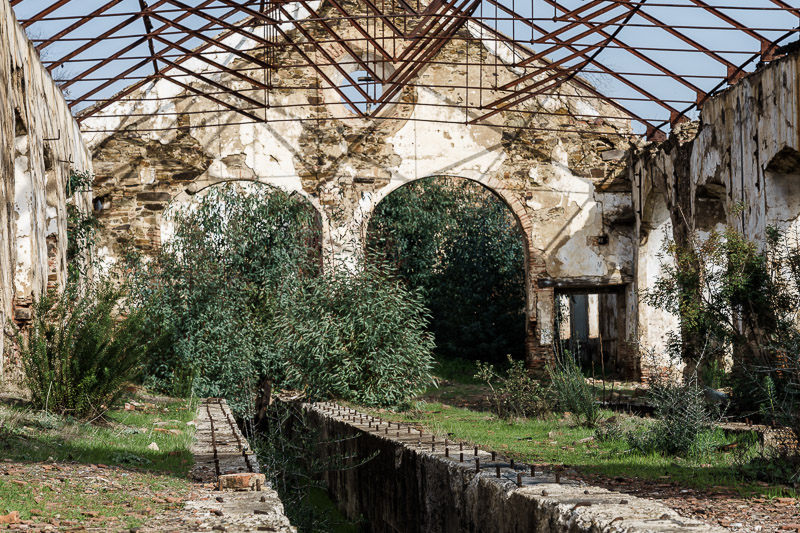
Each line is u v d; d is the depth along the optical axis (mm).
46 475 5578
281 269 17406
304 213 18766
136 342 10055
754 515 5457
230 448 7645
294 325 15023
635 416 11820
